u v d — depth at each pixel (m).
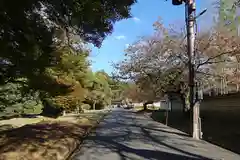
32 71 9.76
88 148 12.25
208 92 29.50
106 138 15.72
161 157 10.22
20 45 8.17
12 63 9.59
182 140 14.98
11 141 12.54
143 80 35.78
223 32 23.58
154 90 35.91
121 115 45.06
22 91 16.41
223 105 21.22
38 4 7.47
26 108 32.59
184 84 30.22
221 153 11.12
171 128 22.06
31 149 10.71
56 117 34.06
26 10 7.32
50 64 10.32
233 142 13.12
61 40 11.21
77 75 32.09
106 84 78.19
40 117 32.22
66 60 17.92
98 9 8.25
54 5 7.77
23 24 7.48
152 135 17.22
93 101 65.75
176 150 11.73
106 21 9.01
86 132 18.86
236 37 23.41
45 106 37.97
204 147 12.58
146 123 27.45
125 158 10.02
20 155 9.58
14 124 23.64
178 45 27.66
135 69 34.50
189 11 18.25
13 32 7.77
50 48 9.51
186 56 27.59
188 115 28.59
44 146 11.58
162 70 30.47
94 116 38.03
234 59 24.91
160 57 30.72
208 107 24.77
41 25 8.20
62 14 8.12
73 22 8.35
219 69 26.20
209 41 24.47
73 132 17.61
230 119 19.66
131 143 13.73
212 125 20.78
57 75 19.42
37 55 8.82
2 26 7.41
